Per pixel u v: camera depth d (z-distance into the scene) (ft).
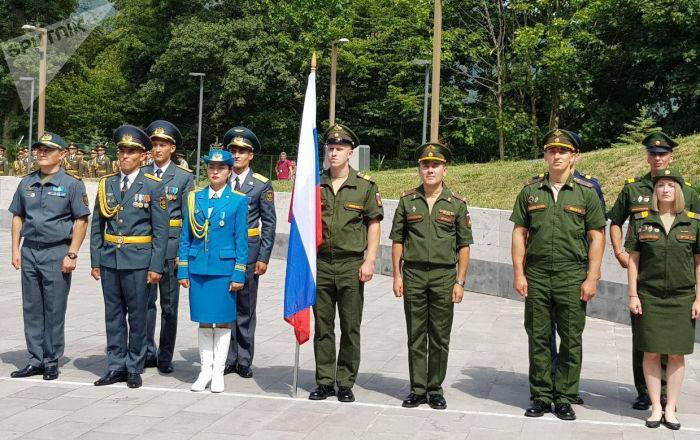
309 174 19.97
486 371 23.32
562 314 18.93
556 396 19.04
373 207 20.13
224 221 20.56
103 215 21.07
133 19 150.92
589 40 99.81
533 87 105.09
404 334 28.71
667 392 18.28
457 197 19.77
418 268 19.57
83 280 40.93
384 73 124.47
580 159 52.90
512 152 110.01
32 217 21.45
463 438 16.93
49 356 21.33
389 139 136.56
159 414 18.31
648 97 106.93
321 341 20.13
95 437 16.55
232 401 19.58
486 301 36.40
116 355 21.24
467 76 113.09
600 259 18.95
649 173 20.16
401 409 19.12
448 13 109.70
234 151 22.48
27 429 17.01
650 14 90.68
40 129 87.20
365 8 131.85
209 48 123.85
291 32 129.59
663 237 18.29
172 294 22.63
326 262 19.98
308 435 16.93
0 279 40.34
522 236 19.58
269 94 130.62
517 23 107.86
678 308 18.04
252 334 22.52
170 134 23.36
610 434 17.42
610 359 25.16
